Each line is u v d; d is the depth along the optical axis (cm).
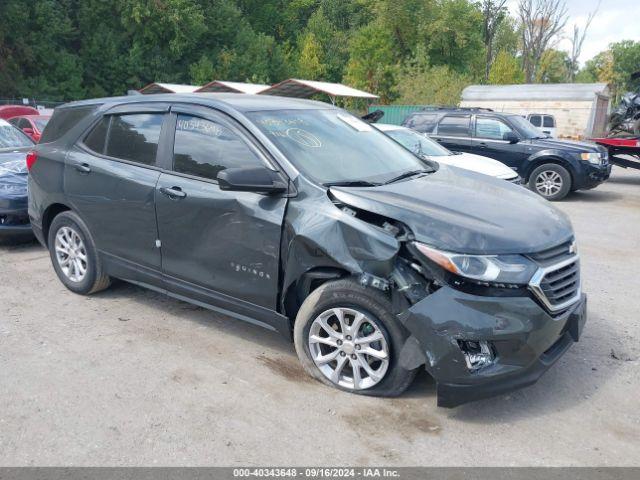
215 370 390
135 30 4284
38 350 417
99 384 371
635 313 504
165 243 432
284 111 436
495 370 315
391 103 3581
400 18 4606
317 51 5256
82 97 4044
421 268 328
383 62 4441
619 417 340
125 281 523
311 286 373
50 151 520
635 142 1278
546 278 326
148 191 435
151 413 338
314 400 353
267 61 4750
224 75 4494
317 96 3412
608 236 805
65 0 4153
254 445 310
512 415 341
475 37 4659
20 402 349
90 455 301
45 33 3925
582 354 422
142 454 302
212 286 411
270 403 350
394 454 304
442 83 3111
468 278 312
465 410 345
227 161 403
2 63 3681
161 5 4156
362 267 332
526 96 2953
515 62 4644
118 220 462
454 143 1201
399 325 335
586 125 2805
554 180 1113
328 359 366
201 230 405
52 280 570
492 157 1166
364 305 339
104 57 4169
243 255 387
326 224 346
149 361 402
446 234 322
